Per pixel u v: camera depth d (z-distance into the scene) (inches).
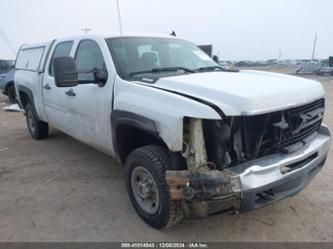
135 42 148.6
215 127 94.5
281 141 105.4
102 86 135.0
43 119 217.8
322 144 120.0
